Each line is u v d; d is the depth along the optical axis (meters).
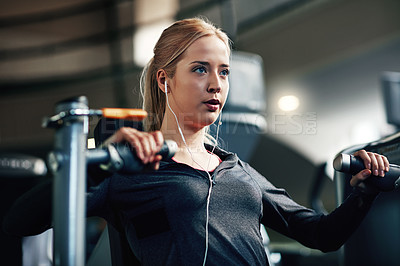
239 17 7.57
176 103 1.32
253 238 1.23
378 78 6.44
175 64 1.32
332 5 6.46
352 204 1.28
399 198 1.57
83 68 10.10
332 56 6.45
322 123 7.36
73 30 10.40
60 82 10.14
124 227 1.25
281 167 7.52
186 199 1.20
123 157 0.92
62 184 0.86
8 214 1.16
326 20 6.52
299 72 6.88
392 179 1.21
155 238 1.18
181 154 1.32
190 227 1.17
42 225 1.13
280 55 7.10
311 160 7.33
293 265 3.55
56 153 0.86
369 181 1.22
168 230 1.18
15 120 10.14
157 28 9.32
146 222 1.20
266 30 7.27
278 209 1.38
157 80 1.38
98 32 10.15
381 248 1.57
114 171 0.93
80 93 9.90
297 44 6.89
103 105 9.68
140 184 1.22
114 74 9.60
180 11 8.70
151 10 9.23
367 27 6.07
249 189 1.29
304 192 7.39
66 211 0.86
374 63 6.33
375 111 6.87
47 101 10.13
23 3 10.38
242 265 1.17
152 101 1.42
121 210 1.24
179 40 1.33
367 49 6.14
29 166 1.49
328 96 7.07
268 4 7.23
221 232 1.19
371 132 6.83
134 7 9.48
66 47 10.29
